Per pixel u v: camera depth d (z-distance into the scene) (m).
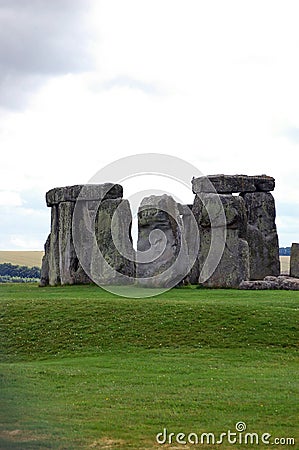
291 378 23.05
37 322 29.88
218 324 28.95
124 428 18.09
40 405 19.89
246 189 51.38
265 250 51.34
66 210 48.41
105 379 22.84
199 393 21.16
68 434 17.58
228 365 24.97
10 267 88.38
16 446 16.69
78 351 27.38
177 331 28.55
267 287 40.47
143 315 30.06
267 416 19.16
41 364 25.55
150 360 25.72
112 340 28.12
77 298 34.06
